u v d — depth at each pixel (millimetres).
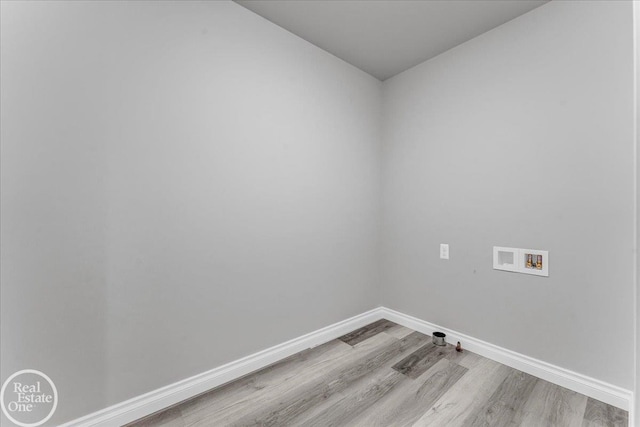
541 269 1654
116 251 1284
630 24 1372
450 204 2104
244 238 1707
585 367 1507
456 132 2070
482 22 1821
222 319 1623
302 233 2010
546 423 1303
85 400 1221
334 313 2229
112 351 1280
